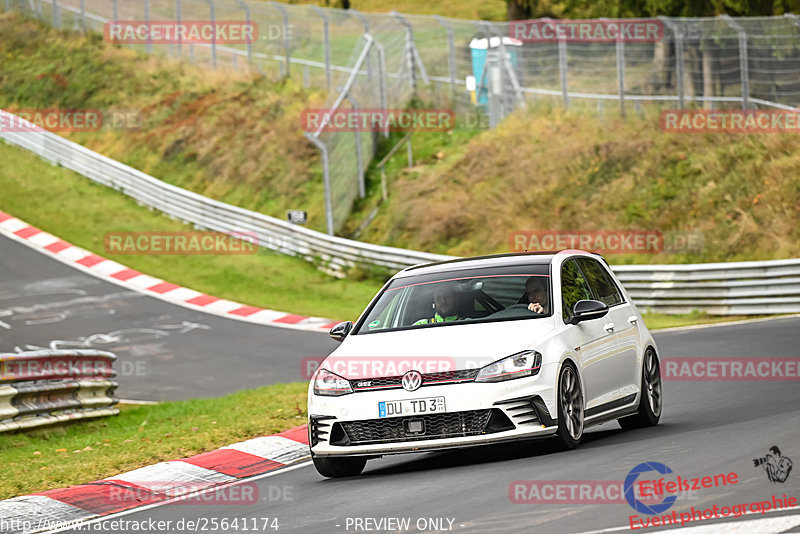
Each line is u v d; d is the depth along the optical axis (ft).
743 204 357.82
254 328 299.58
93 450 140.67
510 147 433.07
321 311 334.24
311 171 469.16
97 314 324.19
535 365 98.58
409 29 511.40
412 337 103.96
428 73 514.68
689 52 441.27
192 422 158.10
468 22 482.28
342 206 426.51
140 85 567.59
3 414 155.22
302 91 530.27
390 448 97.96
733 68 412.77
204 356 259.39
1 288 362.53
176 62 582.76
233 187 474.90
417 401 97.60
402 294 114.11
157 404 195.52
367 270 379.35
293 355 252.83
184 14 623.36
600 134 418.92
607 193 387.75
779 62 406.00
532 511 73.72
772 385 147.02
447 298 110.22
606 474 84.48
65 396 171.73
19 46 627.87
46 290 358.43
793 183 353.92
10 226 439.22
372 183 452.35
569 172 405.80
